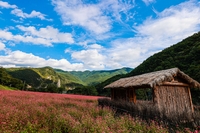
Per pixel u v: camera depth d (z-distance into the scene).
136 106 8.31
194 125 5.88
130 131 6.06
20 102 12.05
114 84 14.80
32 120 6.49
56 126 6.00
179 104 9.52
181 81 10.12
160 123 6.21
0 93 17.98
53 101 16.00
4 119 6.00
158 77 8.98
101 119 6.98
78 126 5.79
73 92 65.69
